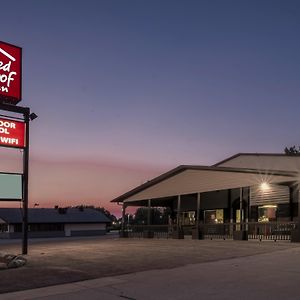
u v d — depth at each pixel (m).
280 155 32.34
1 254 17.00
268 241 24.14
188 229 34.75
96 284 11.54
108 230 76.88
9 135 19.55
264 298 9.41
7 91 19.78
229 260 15.51
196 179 31.42
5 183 19.38
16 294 10.55
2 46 19.89
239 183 28.41
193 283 11.25
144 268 13.97
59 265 14.93
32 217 66.19
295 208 28.53
